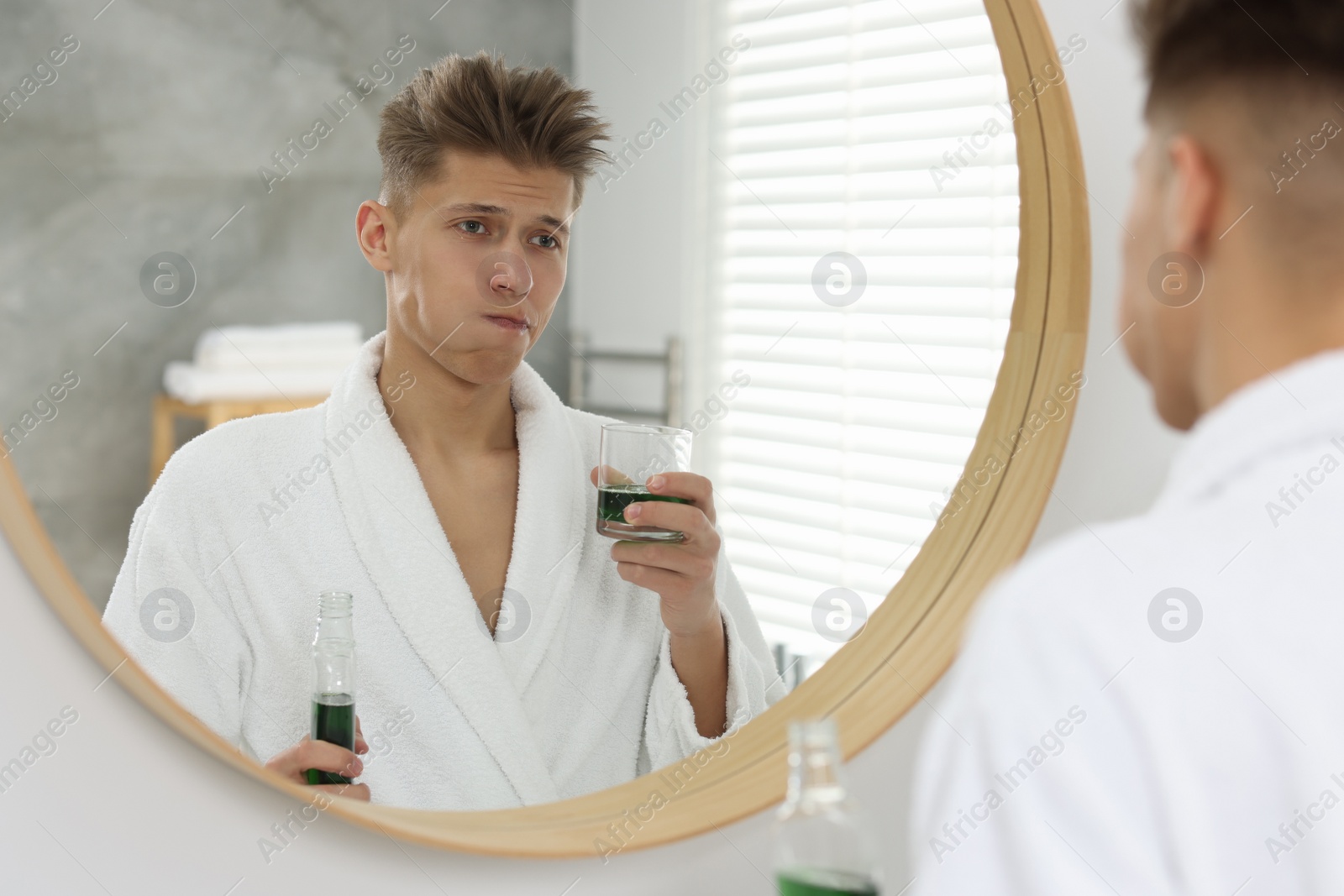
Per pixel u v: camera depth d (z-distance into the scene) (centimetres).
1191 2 46
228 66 186
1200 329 46
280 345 192
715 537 93
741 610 108
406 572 93
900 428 184
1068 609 37
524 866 54
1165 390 50
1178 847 34
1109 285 68
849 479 191
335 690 79
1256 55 44
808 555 197
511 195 99
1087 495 68
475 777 92
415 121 98
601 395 224
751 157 199
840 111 187
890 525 186
